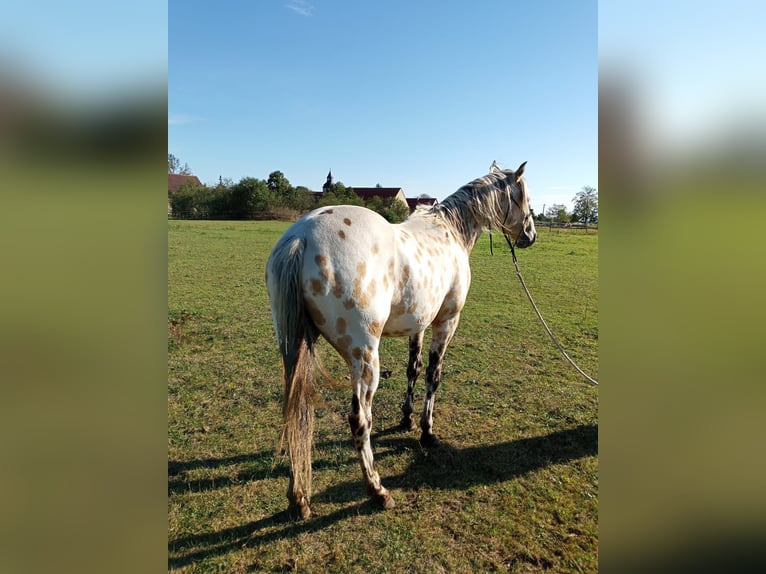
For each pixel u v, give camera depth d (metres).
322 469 3.06
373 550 2.35
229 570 2.20
